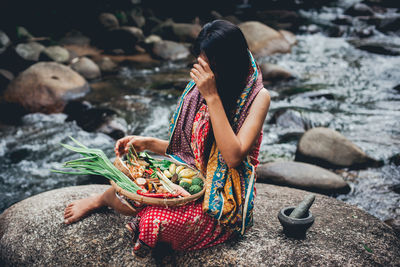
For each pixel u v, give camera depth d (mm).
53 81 6676
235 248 2111
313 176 3887
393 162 4520
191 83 2102
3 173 4535
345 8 15984
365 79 7754
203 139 1978
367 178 4199
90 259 2164
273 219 2439
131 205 2047
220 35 1732
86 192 2797
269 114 6070
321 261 2008
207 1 14344
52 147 5184
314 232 2270
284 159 4738
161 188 1985
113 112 5984
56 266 2148
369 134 5281
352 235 2254
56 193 2783
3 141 5285
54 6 11250
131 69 9039
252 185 2012
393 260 2051
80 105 6355
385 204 3711
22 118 6109
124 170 2141
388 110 6117
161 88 7547
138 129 5719
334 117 5828
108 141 5379
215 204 1928
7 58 8289
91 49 10734
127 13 12508
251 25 10469
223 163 1983
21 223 2414
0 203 3975
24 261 2207
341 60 9250
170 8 14125
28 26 10586
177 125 2123
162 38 11891
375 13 14430
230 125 1896
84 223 2352
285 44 10266
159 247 2117
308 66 8828
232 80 1812
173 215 1911
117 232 2307
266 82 7695
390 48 9703
